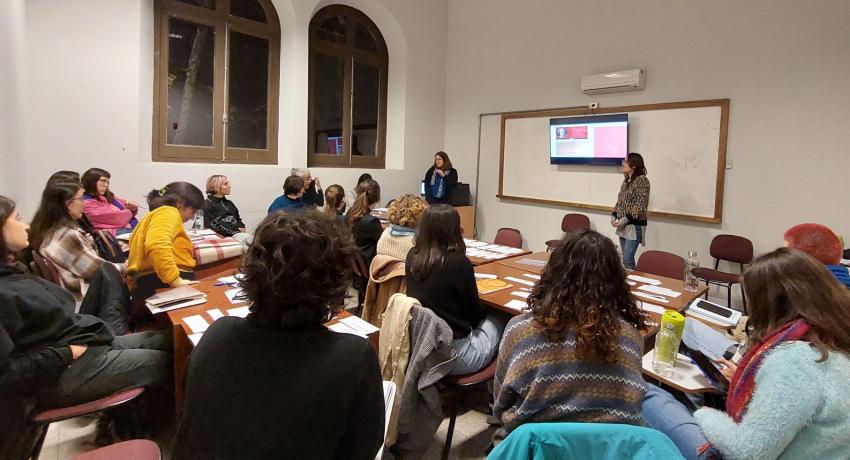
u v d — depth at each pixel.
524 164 5.75
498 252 3.51
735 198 4.21
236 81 4.87
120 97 3.97
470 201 6.21
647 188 4.24
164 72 4.35
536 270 2.93
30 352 1.44
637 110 4.75
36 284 1.51
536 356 1.22
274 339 0.82
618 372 1.17
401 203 2.56
